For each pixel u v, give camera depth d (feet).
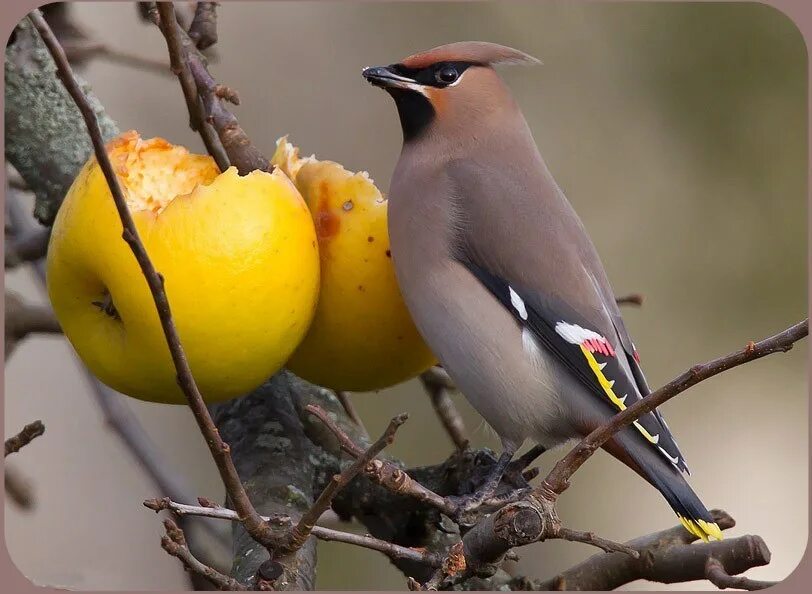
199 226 19.83
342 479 18.07
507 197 26.76
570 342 26.20
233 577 20.90
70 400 34.40
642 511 39.27
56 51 16.35
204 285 19.76
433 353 25.41
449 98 27.68
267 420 25.00
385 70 27.81
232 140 22.26
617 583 23.97
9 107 27.04
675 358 40.63
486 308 25.98
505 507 19.53
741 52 41.37
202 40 25.48
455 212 26.48
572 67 41.98
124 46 36.91
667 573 23.57
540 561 37.96
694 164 41.63
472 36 41.39
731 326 40.86
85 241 19.84
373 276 22.99
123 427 29.60
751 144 41.34
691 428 41.04
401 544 24.88
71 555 33.58
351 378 23.98
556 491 19.52
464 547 19.83
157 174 22.50
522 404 26.16
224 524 29.37
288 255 20.54
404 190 27.27
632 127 41.86
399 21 41.01
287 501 23.13
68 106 27.50
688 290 41.16
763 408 41.01
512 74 41.88
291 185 21.43
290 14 40.27
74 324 20.93
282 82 39.93
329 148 39.50
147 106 37.29
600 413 26.08
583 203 41.60
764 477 40.40
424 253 26.22
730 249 41.32
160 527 34.17
